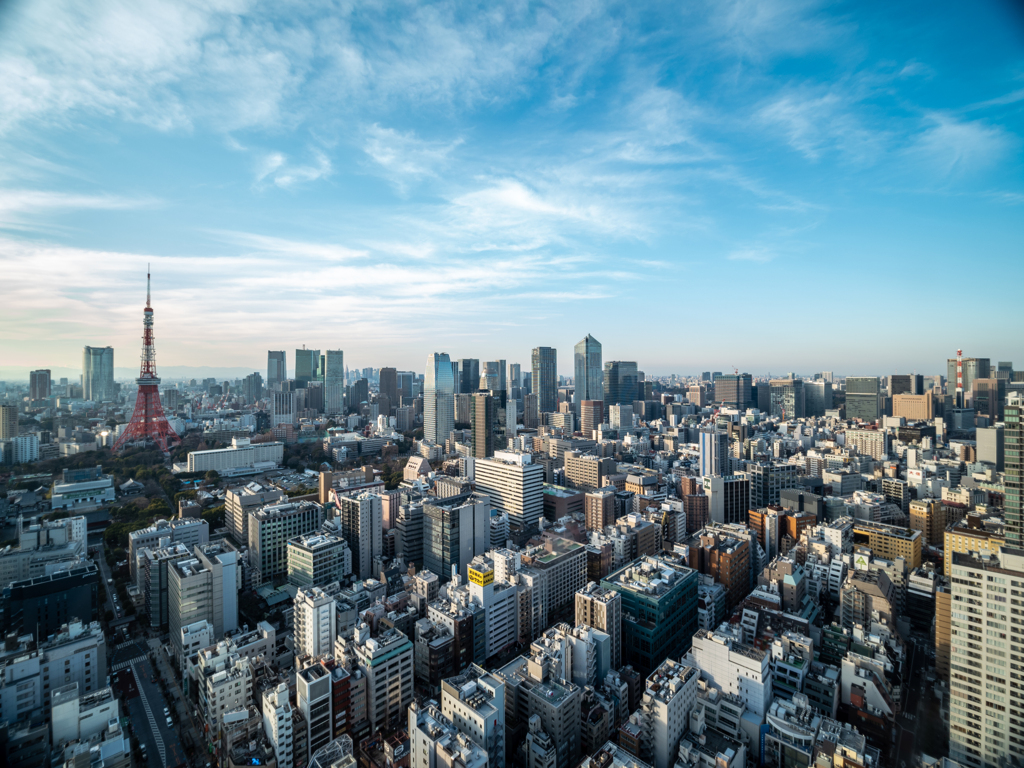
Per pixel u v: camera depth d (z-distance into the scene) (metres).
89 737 160.62
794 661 199.38
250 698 181.88
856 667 195.00
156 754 178.25
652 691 174.50
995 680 159.12
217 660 189.25
